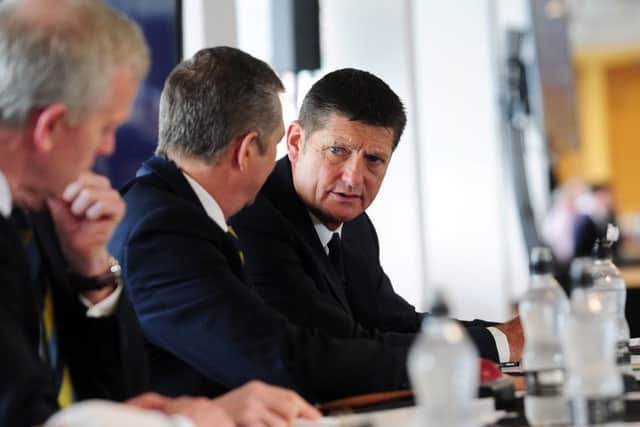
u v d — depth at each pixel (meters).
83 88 4.34
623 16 37.53
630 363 6.39
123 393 5.14
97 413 3.55
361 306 7.81
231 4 12.61
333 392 5.76
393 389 5.91
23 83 4.29
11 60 4.29
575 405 4.59
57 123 4.35
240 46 14.30
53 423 3.54
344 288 7.70
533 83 19.08
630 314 9.30
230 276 5.83
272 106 6.21
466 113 18.75
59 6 4.37
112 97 4.45
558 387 4.79
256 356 5.65
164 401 4.48
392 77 16.23
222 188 6.18
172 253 5.80
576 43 41.31
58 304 5.09
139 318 5.81
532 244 19.39
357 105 7.01
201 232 5.88
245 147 6.14
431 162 18.73
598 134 45.00
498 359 6.69
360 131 7.02
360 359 5.81
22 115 4.32
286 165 7.23
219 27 12.51
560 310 5.15
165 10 10.64
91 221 5.09
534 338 5.10
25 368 4.13
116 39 4.44
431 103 18.80
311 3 13.91
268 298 6.82
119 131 10.25
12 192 4.46
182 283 5.77
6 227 4.43
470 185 18.73
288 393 4.75
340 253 7.47
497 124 19.06
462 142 18.75
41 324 4.93
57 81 4.30
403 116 7.20
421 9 18.80
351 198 7.09
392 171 16.28
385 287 8.06
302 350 5.69
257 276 6.83
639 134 44.97
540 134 19.23
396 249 16.28
